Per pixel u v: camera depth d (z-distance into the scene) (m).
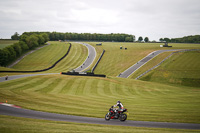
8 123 12.72
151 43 192.38
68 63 105.56
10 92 29.14
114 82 50.47
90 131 11.95
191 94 38.75
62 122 14.70
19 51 118.69
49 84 42.25
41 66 98.44
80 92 36.56
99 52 131.62
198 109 20.69
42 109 19.25
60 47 151.25
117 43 194.00
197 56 90.81
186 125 14.79
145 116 17.48
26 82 42.28
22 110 18.50
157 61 91.44
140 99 30.08
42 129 11.85
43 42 165.88
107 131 12.09
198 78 67.56
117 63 99.75
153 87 48.50
